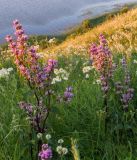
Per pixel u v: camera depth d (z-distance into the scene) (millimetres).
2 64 3178
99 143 1826
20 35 1684
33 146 1747
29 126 1779
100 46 1985
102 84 2002
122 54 3479
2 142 1764
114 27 9680
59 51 4180
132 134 1919
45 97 1829
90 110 2010
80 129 1933
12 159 1676
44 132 1782
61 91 2227
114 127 1911
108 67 1998
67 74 2449
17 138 1786
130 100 2092
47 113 1770
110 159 1681
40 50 4250
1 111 1998
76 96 2135
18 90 2203
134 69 2646
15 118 1882
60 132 1904
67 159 1746
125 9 14812
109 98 2096
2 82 2486
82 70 2758
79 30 14469
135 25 7793
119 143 1838
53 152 1756
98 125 1938
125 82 2135
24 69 1711
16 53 1692
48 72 1735
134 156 1649
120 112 2025
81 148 1790
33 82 1742
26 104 1772
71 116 1991
